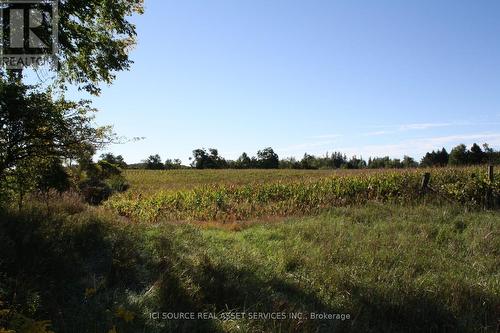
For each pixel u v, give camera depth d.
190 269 6.45
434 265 7.58
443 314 5.31
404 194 17.70
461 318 5.23
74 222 8.04
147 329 4.55
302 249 8.66
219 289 5.81
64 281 5.48
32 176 9.21
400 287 6.22
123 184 35.38
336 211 14.68
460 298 5.82
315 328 4.89
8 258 5.27
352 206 16.36
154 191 30.78
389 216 12.97
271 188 22.16
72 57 11.76
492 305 5.62
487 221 11.41
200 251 7.84
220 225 13.70
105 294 5.32
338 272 6.88
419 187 18.31
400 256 8.02
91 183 26.31
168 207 22.64
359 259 7.85
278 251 8.59
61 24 10.67
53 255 5.92
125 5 12.24
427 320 5.22
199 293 5.63
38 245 6.05
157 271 6.36
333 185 20.70
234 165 113.00
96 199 25.53
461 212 13.62
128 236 8.02
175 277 5.84
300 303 5.71
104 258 6.75
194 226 11.89
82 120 8.75
